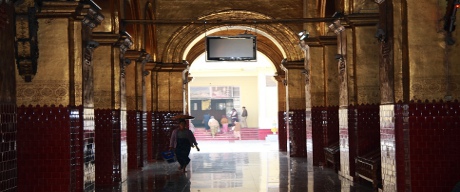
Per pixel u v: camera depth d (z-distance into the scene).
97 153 13.98
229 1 21.88
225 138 41.06
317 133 18.23
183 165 17.33
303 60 21.92
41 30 9.83
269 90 41.44
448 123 9.63
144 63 18.64
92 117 11.16
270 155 24.11
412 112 9.71
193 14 21.91
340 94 14.69
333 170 16.72
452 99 9.66
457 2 9.16
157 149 22.23
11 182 7.64
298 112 22.27
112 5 14.17
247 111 43.50
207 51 18.70
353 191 12.09
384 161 10.96
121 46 14.53
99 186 13.79
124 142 15.05
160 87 22.23
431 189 9.63
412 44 9.75
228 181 14.48
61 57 9.84
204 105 43.97
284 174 15.89
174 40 22.03
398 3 9.98
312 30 18.89
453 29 9.55
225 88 43.62
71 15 9.85
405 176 9.84
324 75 17.62
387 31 10.40
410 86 9.73
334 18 14.12
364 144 13.58
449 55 9.70
